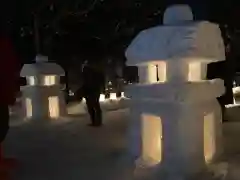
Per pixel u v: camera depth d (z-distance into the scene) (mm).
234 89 10102
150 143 2529
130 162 2732
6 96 2426
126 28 7414
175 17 2428
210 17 5145
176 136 2289
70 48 8203
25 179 2590
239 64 6438
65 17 7484
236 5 5230
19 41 7672
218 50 2375
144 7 6781
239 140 3697
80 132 4516
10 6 6316
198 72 2436
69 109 7305
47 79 5613
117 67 8883
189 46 2229
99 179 2533
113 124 5090
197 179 2266
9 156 3279
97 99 4973
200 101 2320
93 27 7672
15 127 5094
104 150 3426
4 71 2391
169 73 2330
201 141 2314
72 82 8883
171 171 2305
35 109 5438
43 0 6926
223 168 2480
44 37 7961
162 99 2332
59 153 3393
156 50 2338
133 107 2572
